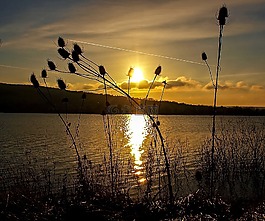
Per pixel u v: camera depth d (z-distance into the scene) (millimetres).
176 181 13656
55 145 34562
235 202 10695
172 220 7969
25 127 60000
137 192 11523
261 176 16406
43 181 12297
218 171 16172
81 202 8844
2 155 27203
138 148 20094
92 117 72938
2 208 8023
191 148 27500
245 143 19172
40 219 7484
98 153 25859
